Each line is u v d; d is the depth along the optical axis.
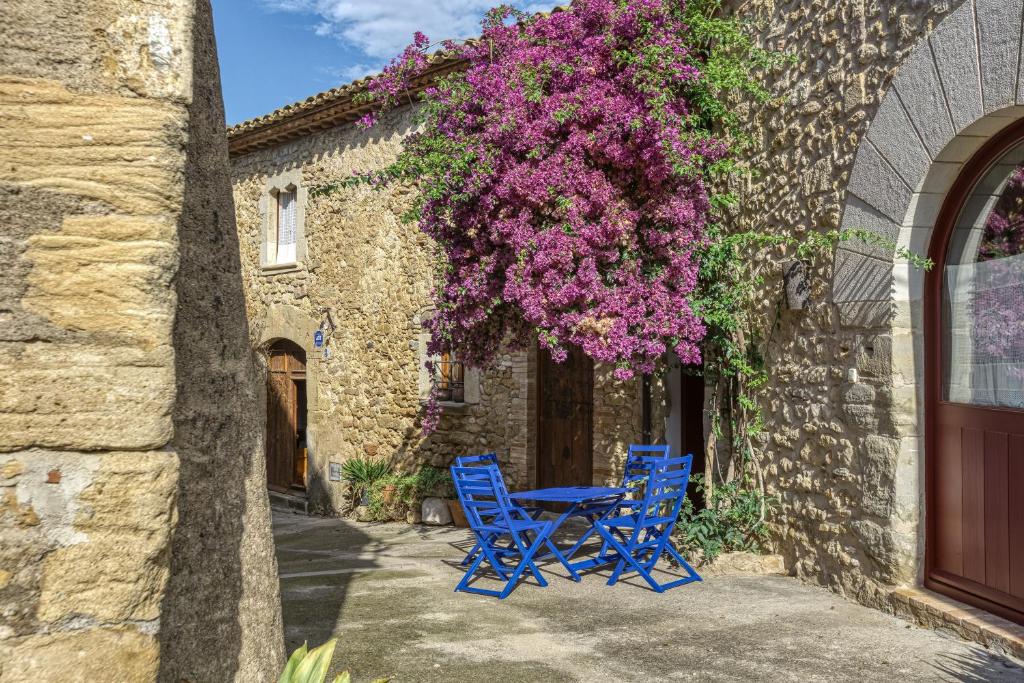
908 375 4.78
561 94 5.79
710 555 5.98
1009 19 3.96
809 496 5.56
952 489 4.65
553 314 5.71
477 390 9.69
